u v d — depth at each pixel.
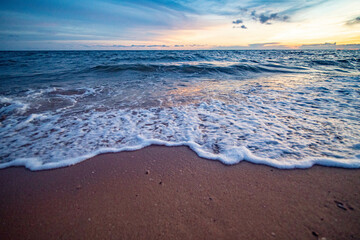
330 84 5.89
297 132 2.66
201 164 2.04
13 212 1.48
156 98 4.57
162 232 1.28
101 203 1.54
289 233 1.24
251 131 2.74
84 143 2.49
